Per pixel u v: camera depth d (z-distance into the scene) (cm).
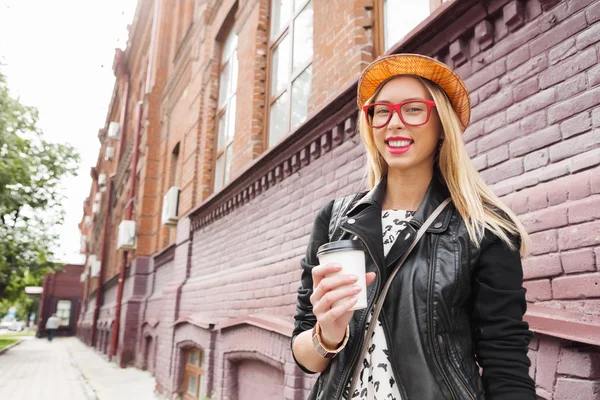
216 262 605
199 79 855
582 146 176
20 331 6575
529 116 201
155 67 1393
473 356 106
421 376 101
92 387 891
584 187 168
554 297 172
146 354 1130
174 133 1091
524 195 192
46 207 2105
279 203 441
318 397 117
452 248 110
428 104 124
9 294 2892
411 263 113
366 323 114
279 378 383
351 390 110
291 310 366
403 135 124
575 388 151
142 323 1129
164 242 1079
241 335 443
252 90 575
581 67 181
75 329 4072
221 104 780
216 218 629
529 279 183
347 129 334
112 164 2591
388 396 106
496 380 96
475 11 230
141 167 1405
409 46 278
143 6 1708
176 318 718
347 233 128
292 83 508
